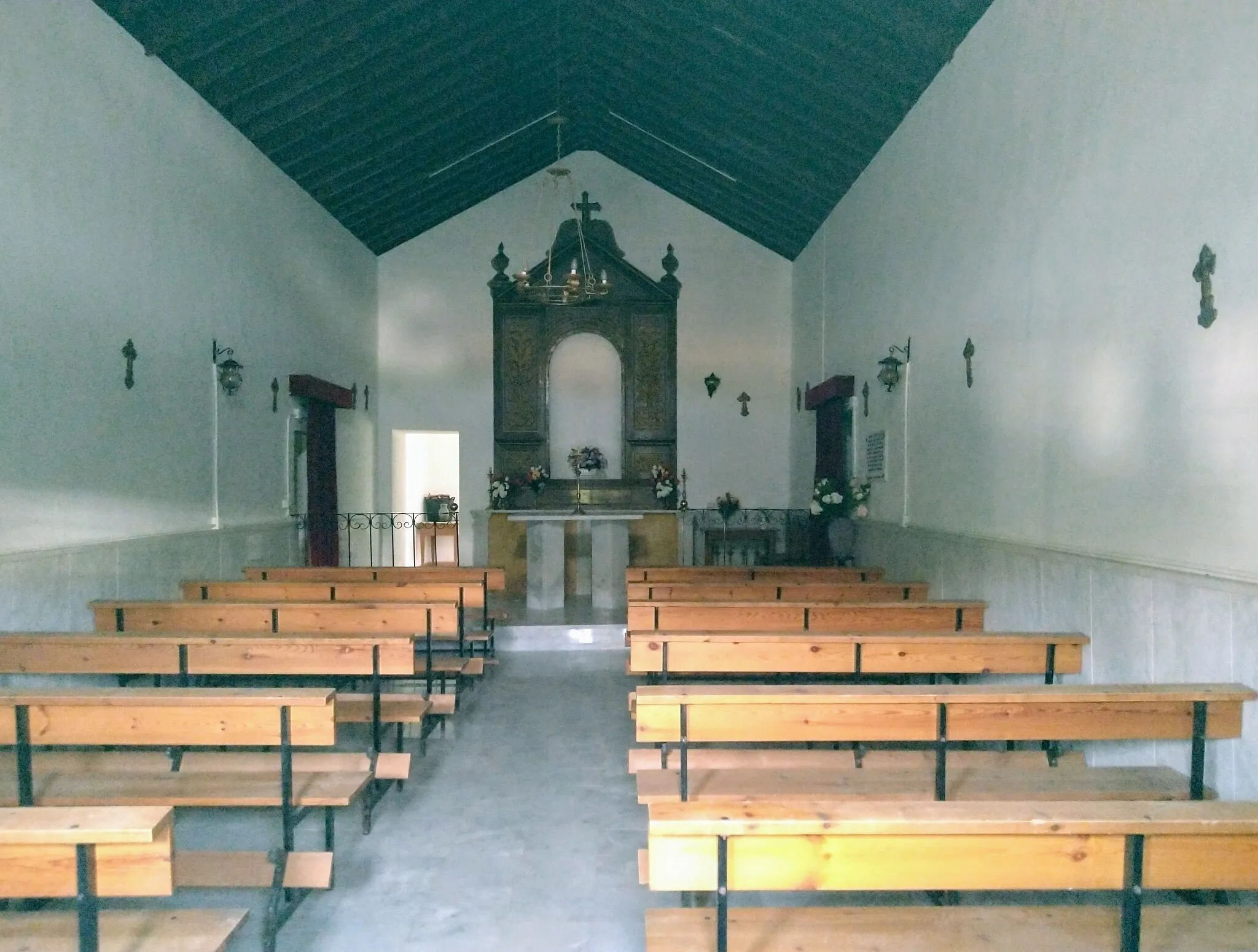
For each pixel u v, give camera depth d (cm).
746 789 299
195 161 592
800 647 357
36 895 176
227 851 283
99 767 319
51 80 433
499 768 412
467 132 831
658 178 1026
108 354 485
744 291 1066
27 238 414
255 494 694
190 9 509
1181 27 328
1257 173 288
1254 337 291
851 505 778
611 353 1061
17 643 353
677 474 1055
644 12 645
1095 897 284
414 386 1045
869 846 182
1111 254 376
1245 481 294
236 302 657
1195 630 316
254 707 274
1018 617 455
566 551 918
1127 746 362
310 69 627
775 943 203
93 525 471
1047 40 432
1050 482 430
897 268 675
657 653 357
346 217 901
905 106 641
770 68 655
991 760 341
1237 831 180
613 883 296
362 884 295
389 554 1044
